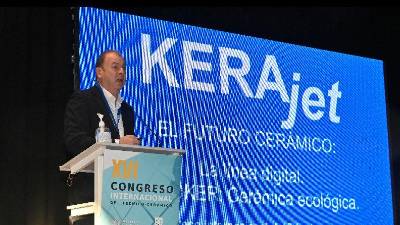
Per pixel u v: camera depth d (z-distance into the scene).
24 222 4.03
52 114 4.23
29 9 4.27
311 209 5.09
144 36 4.64
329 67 5.49
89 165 2.50
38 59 4.24
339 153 5.37
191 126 4.70
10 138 4.07
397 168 5.92
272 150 5.01
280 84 5.18
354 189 5.37
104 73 3.09
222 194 4.69
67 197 4.16
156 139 4.53
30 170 4.09
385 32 6.09
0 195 3.98
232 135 4.85
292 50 5.32
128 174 2.34
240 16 5.36
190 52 4.82
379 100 5.71
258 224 4.79
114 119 3.01
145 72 4.58
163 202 2.39
